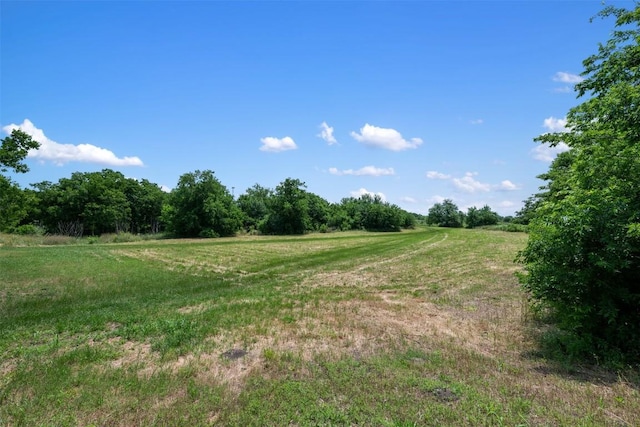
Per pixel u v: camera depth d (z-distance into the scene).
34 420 3.73
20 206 20.36
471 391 4.16
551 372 4.83
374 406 3.87
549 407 3.79
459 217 97.38
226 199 57.12
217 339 6.40
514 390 4.20
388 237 46.47
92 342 6.36
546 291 5.60
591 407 3.79
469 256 20.72
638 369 4.77
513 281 12.19
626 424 3.47
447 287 11.56
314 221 69.00
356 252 24.67
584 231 5.08
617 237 4.83
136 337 6.55
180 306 9.12
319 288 11.69
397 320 7.71
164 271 15.70
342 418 3.63
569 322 5.43
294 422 3.63
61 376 4.77
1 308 8.85
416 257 20.84
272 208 62.22
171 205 56.16
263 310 8.51
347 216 75.56
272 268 16.91
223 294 10.54
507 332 6.73
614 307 5.00
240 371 4.98
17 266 16.27
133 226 71.19
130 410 3.90
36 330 7.01
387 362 5.16
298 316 7.98
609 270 4.95
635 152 5.23
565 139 8.46
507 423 3.49
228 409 3.86
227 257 21.94
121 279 13.35
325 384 4.44
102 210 59.41
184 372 4.88
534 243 5.83
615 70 7.09
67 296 10.37
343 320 7.68
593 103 7.20
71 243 35.09
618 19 7.25
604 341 5.18
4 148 18.33
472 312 8.31
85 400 4.10
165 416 3.76
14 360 5.51
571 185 6.75
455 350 5.72
